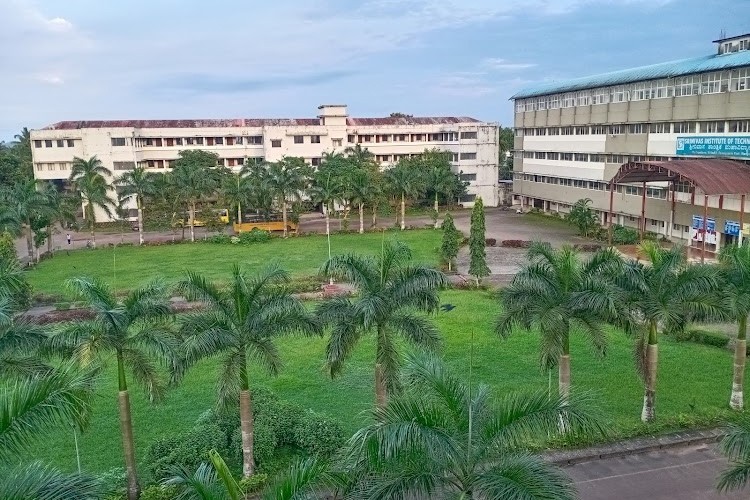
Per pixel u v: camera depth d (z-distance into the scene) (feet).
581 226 169.17
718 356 79.05
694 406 63.98
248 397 51.16
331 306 53.57
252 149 244.42
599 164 183.21
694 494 49.11
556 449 55.83
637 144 163.73
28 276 130.82
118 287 120.88
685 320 57.72
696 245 145.79
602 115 176.96
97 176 175.22
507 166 304.91
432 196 230.89
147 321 51.29
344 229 185.37
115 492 49.70
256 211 205.26
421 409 32.32
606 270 57.82
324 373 74.95
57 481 27.27
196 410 66.03
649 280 57.41
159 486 49.14
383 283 54.60
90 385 36.01
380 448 30.42
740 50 140.97
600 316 56.08
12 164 258.37
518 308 56.75
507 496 29.78
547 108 208.95
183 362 48.29
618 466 53.57
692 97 142.41
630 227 174.29
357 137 251.19
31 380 31.60
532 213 222.69
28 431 28.86
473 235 117.50
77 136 217.56
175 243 169.99
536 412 33.42
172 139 236.63
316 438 55.67
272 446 54.65
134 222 208.85
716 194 116.47
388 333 53.83
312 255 151.02
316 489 30.94
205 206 190.90
